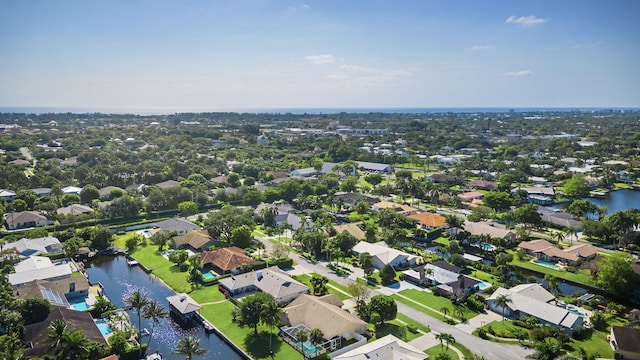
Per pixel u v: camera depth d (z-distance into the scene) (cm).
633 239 17212
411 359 8944
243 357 9769
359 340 10262
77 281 12925
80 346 8550
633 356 9438
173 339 10575
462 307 12144
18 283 12581
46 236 17162
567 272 14875
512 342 10250
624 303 12688
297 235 17038
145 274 14750
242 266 14450
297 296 12569
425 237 18550
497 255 15538
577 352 9788
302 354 9731
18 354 8212
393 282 13875
